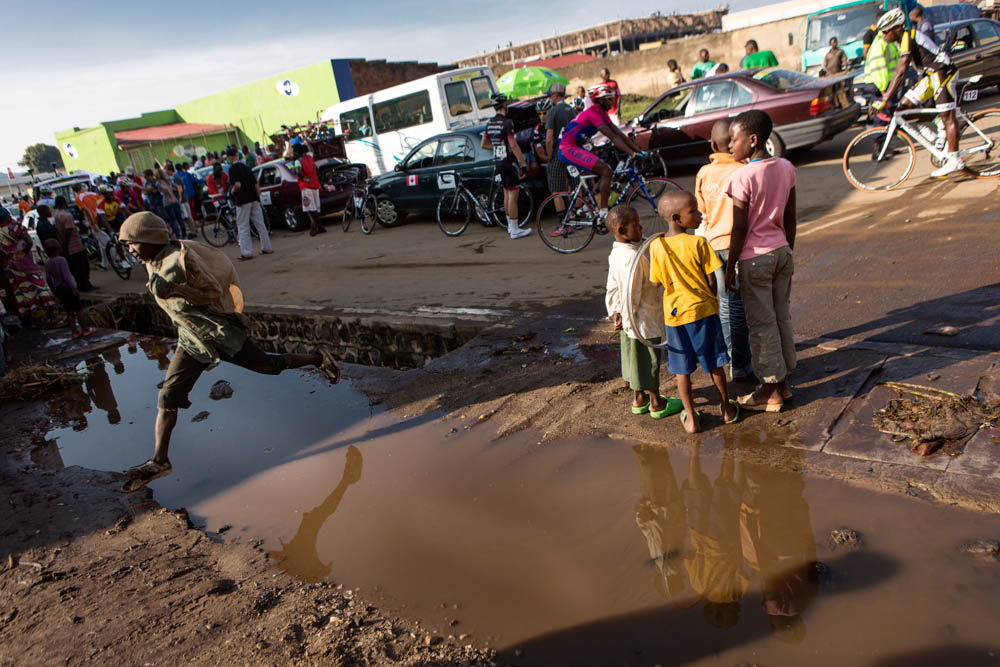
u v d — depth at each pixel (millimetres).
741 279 3375
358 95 28734
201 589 2996
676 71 15586
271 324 7844
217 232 14383
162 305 4035
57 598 3074
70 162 36188
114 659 2592
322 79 28141
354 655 2426
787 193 3271
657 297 3557
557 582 2713
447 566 2930
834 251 6039
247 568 3139
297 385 5641
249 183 11602
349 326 6973
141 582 3113
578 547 2910
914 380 3535
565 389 4410
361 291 8188
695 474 3256
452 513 3330
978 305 4312
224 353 4168
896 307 4570
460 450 3936
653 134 11281
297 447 4434
